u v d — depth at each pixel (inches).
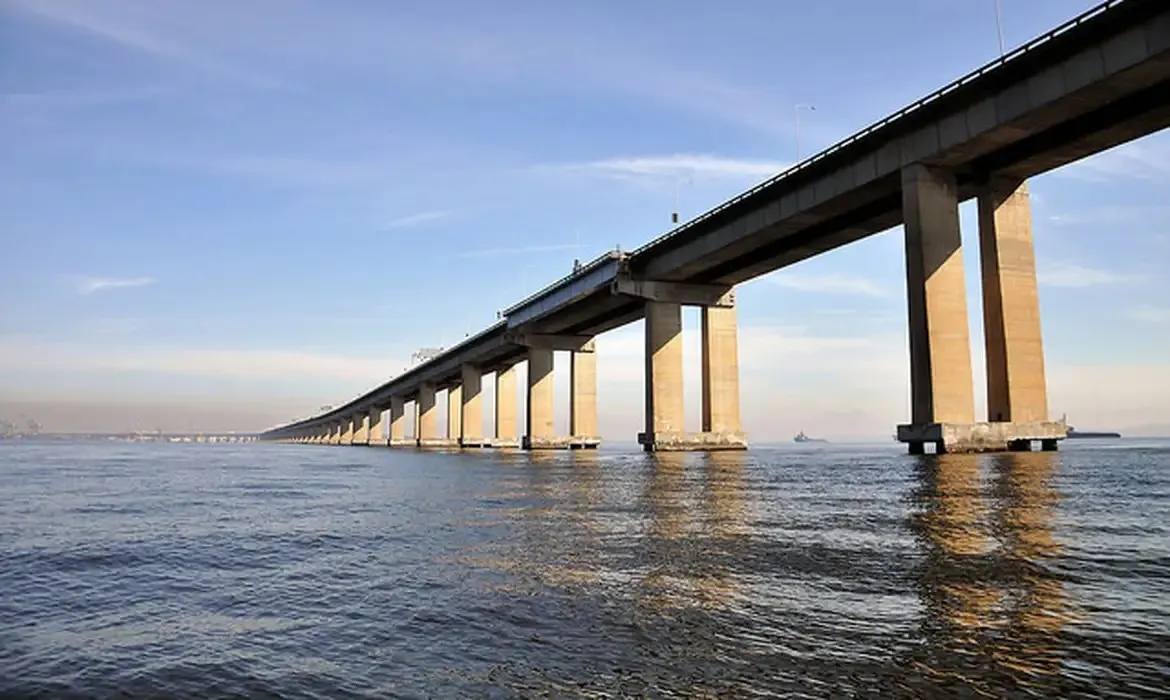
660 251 3085.6
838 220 2490.2
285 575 447.2
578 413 4584.2
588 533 595.2
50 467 2268.7
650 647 268.8
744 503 828.0
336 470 2068.2
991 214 2041.1
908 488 964.6
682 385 3201.3
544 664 253.0
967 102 1813.5
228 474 1847.9
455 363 5900.6
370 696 229.1
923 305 1914.4
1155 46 1453.0
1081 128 1795.0
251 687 241.9
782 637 277.3
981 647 258.8
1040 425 1978.3
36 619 349.7
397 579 418.0
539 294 4003.4
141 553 552.1
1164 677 226.7
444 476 1638.8
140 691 241.8
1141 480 1019.9
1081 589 345.1
